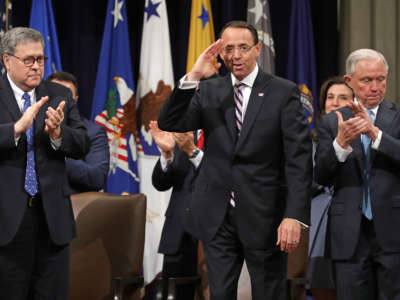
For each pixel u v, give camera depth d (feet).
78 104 44.32
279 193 22.54
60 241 21.70
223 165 22.67
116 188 40.63
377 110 25.26
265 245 22.07
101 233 30.01
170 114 22.56
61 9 44.91
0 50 22.02
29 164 21.57
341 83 34.17
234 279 22.38
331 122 25.36
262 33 44.16
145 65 42.98
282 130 22.33
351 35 45.03
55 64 41.27
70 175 32.50
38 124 21.84
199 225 22.79
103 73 41.81
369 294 24.39
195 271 32.27
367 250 24.31
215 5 47.26
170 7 46.65
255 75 23.15
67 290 22.61
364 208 24.35
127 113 41.78
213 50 22.16
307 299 41.24
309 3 46.83
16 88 22.30
